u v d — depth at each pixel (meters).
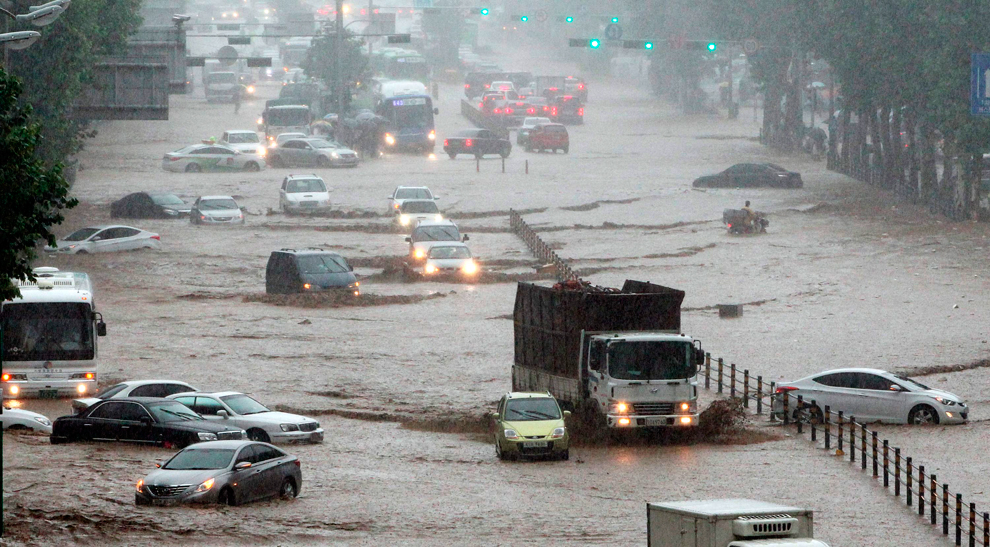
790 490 90.38
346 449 106.19
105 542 67.62
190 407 107.25
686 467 99.81
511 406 104.25
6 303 125.75
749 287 193.12
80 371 126.81
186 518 74.25
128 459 95.25
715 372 138.50
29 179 71.50
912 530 78.31
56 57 195.50
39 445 102.44
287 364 143.12
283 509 80.38
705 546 49.00
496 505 83.06
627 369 109.38
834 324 163.88
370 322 171.12
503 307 182.38
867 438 111.69
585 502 84.62
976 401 123.94
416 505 82.81
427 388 132.25
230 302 186.12
